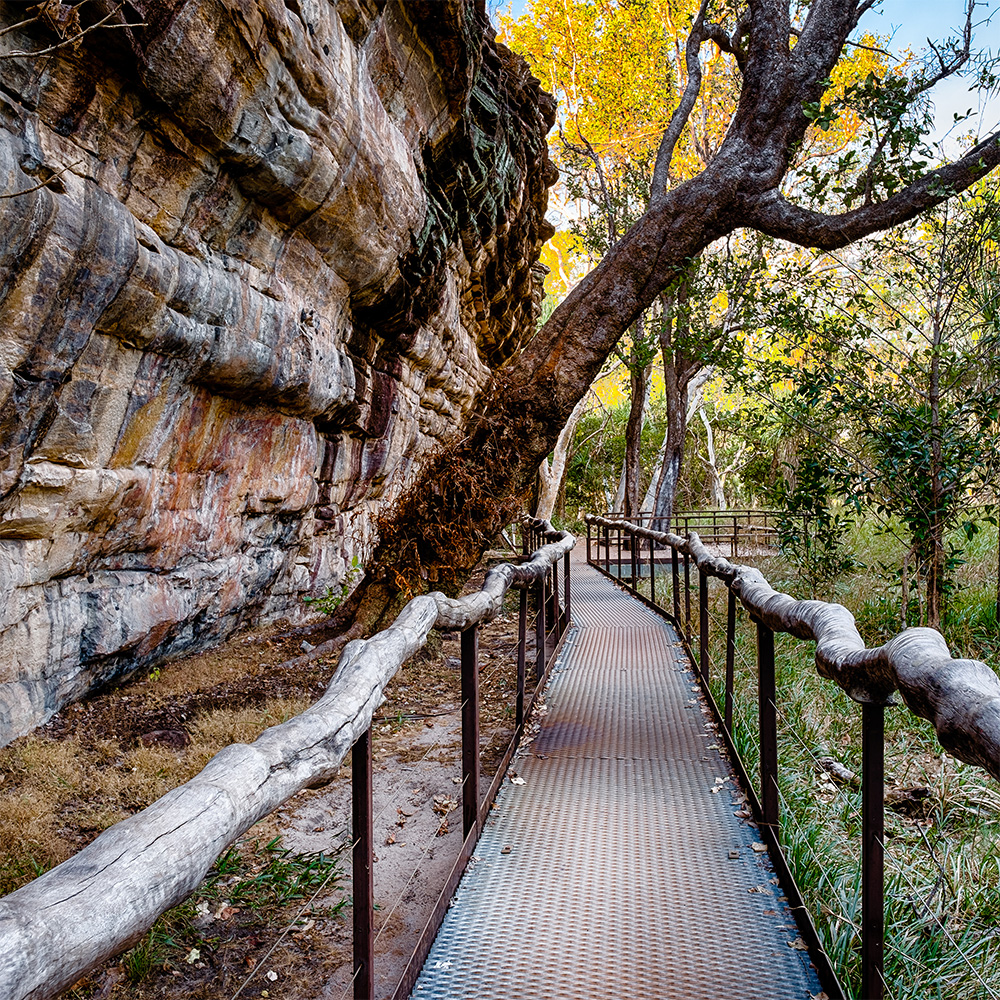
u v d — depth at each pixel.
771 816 3.73
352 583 11.20
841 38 8.12
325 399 8.55
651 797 4.40
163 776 4.82
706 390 29.36
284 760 1.89
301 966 3.26
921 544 8.33
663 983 2.78
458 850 4.14
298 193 6.28
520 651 5.47
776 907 3.25
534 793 4.51
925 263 8.20
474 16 8.33
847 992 2.63
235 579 7.97
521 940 3.05
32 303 4.25
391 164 7.41
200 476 6.96
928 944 3.17
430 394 13.64
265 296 6.79
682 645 8.43
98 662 5.95
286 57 5.27
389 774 5.21
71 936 1.05
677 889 3.40
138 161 4.86
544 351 8.07
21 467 4.72
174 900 1.31
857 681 2.22
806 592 10.45
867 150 8.65
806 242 8.20
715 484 33.19
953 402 8.38
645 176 20.89
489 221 11.85
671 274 8.20
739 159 8.10
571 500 36.25
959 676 1.63
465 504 7.67
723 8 11.45
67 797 4.44
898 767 5.71
